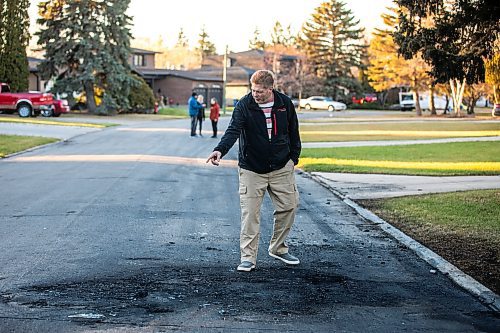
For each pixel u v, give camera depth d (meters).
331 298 5.75
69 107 46.44
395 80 57.53
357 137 29.50
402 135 30.92
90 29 44.88
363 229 9.12
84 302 5.42
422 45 11.55
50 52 45.41
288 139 6.69
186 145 23.31
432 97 58.97
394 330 4.94
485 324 5.15
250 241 6.62
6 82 43.41
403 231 8.84
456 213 10.02
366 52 86.06
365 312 5.38
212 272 6.54
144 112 51.81
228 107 75.94
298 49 92.69
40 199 11.11
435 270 6.87
